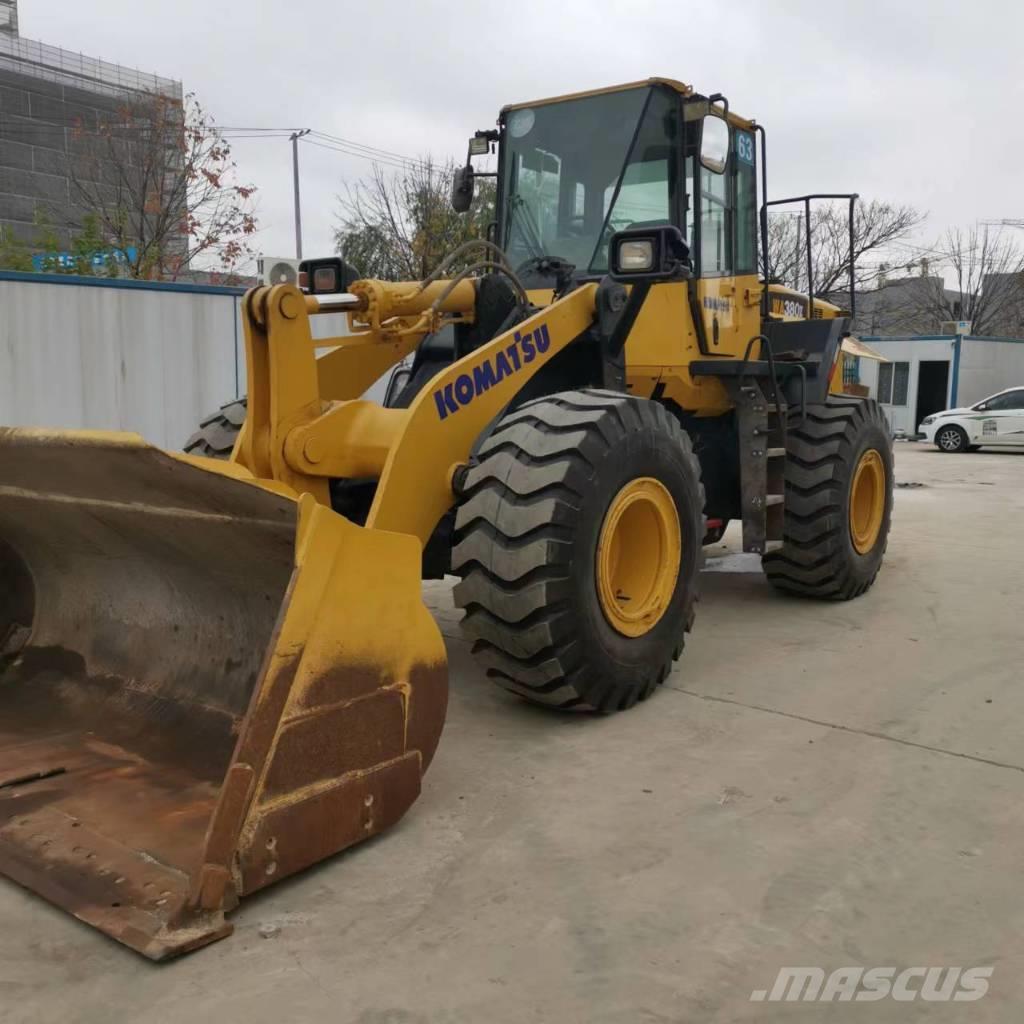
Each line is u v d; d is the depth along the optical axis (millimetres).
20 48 30391
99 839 2564
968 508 10430
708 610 5719
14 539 3602
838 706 3984
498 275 4418
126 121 17797
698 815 2977
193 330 8766
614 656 3711
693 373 5016
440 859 2684
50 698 3445
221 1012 2027
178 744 3070
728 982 2156
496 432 3615
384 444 3596
